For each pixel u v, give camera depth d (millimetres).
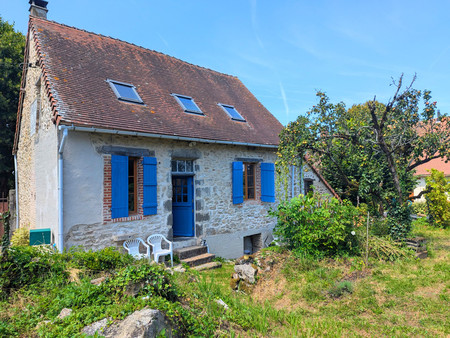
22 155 10305
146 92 8586
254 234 10305
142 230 7262
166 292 3955
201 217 8633
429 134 7605
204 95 10570
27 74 9523
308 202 7250
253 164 10469
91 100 6938
